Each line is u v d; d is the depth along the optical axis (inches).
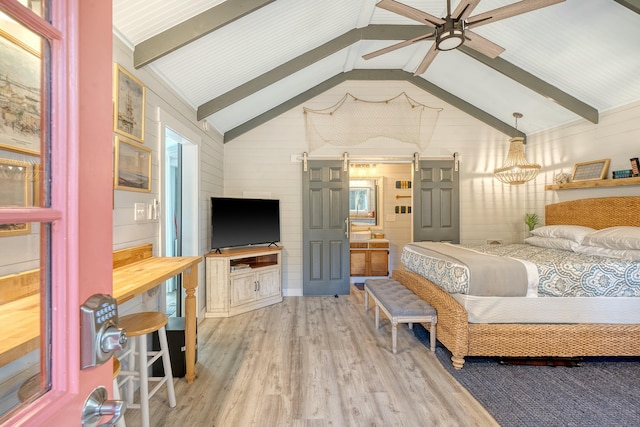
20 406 19.8
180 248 140.2
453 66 156.6
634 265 101.4
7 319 22.5
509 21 117.6
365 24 131.9
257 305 160.2
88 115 21.9
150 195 97.5
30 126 21.0
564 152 161.5
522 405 81.2
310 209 184.2
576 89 136.9
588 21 105.4
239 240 159.5
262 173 184.4
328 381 92.4
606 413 77.9
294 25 111.6
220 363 103.5
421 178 186.2
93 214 22.5
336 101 186.4
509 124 185.3
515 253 126.3
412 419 75.9
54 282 20.3
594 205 139.9
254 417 77.0
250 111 169.2
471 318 99.8
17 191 20.9
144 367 69.1
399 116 186.7
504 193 189.0
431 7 124.9
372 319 144.7
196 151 137.5
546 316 100.1
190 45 97.3
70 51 20.6
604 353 99.0
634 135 128.0
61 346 20.3
